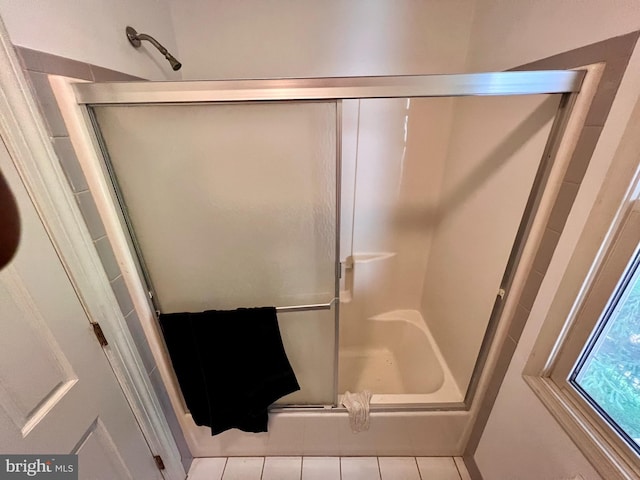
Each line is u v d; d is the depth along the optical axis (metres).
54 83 0.70
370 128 1.52
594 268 0.76
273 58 1.37
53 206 0.71
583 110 0.75
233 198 0.95
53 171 0.70
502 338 1.09
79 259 0.78
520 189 0.98
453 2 1.27
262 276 1.07
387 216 1.73
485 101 1.21
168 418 1.21
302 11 1.28
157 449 1.15
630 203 0.67
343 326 1.92
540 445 0.91
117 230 0.91
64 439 0.75
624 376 0.73
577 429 0.79
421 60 1.38
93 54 0.83
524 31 0.98
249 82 0.75
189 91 0.76
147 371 1.07
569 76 0.72
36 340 0.68
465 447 1.38
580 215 0.77
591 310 0.79
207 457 1.45
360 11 1.29
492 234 1.16
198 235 1.00
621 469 0.69
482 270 1.23
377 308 1.92
